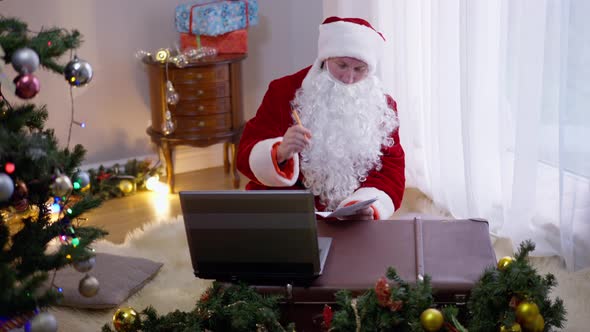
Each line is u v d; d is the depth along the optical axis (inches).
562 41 105.2
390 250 73.4
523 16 110.3
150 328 75.4
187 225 67.0
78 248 70.0
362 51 91.4
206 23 159.3
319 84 94.6
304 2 176.4
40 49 67.3
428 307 64.0
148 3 167.3
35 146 65.4
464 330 62.4
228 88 159.3
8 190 61.5
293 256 66.5
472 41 121.0
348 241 76.0
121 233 139.6
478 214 128.5
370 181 96.7
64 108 163.2
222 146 183.0
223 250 67.6
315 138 94.6
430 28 133.2
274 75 185.6
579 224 111.3
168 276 114.7
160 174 169.5
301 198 63.4
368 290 65.7
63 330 98.5
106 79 166.9
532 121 112.8
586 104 106.2
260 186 97.3
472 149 125.6
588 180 109.4
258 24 180.2
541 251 117.3
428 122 142.1
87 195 77.5
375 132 97.0
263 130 97.4
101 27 163.6
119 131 171.3
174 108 157.0
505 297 64.8
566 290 104.0
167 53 153.1
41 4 156.6
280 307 69.6
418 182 149.7
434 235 76.7
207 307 70.0
